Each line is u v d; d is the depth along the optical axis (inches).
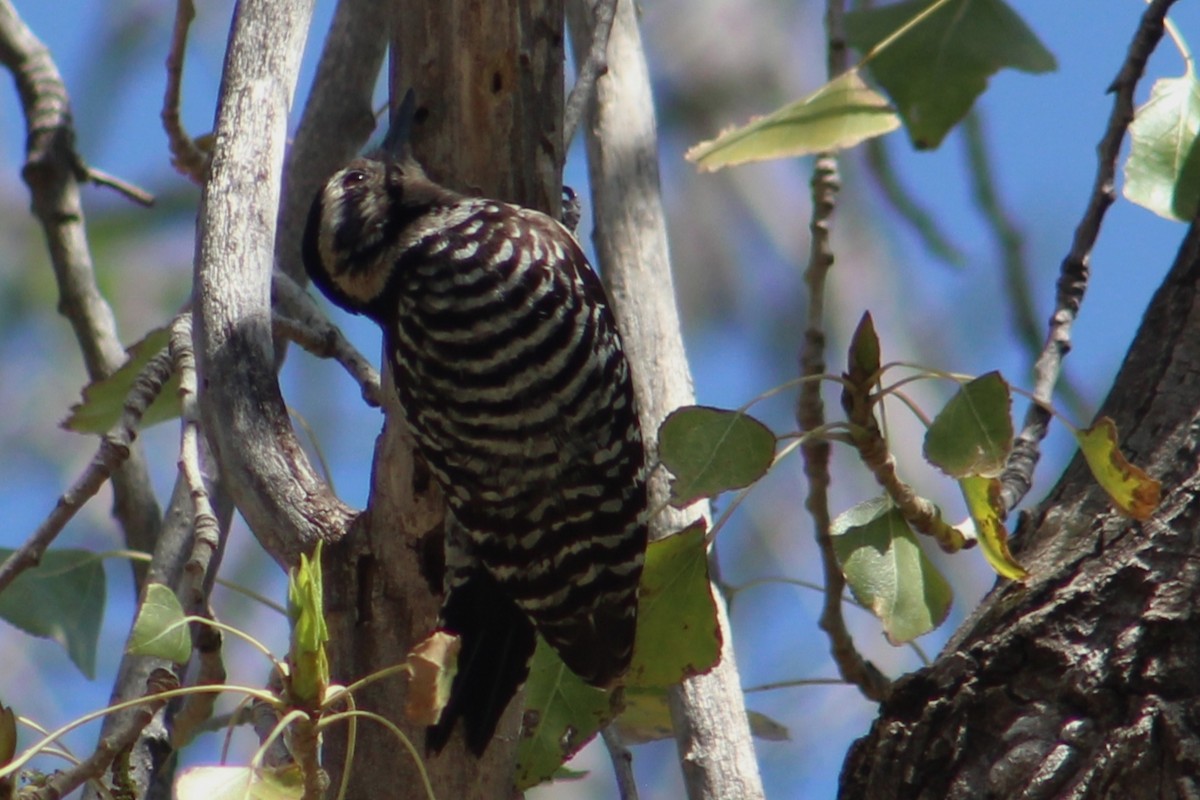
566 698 274.4
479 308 277.7
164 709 300.7
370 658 261.4
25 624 317.4
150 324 490.9
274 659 214.5
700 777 278.1
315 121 372.8
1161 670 235.1
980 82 315.9
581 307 281.6
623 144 315.3
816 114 284.0
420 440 270.1
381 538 264.4
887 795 248.1
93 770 222.7
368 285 297.0
